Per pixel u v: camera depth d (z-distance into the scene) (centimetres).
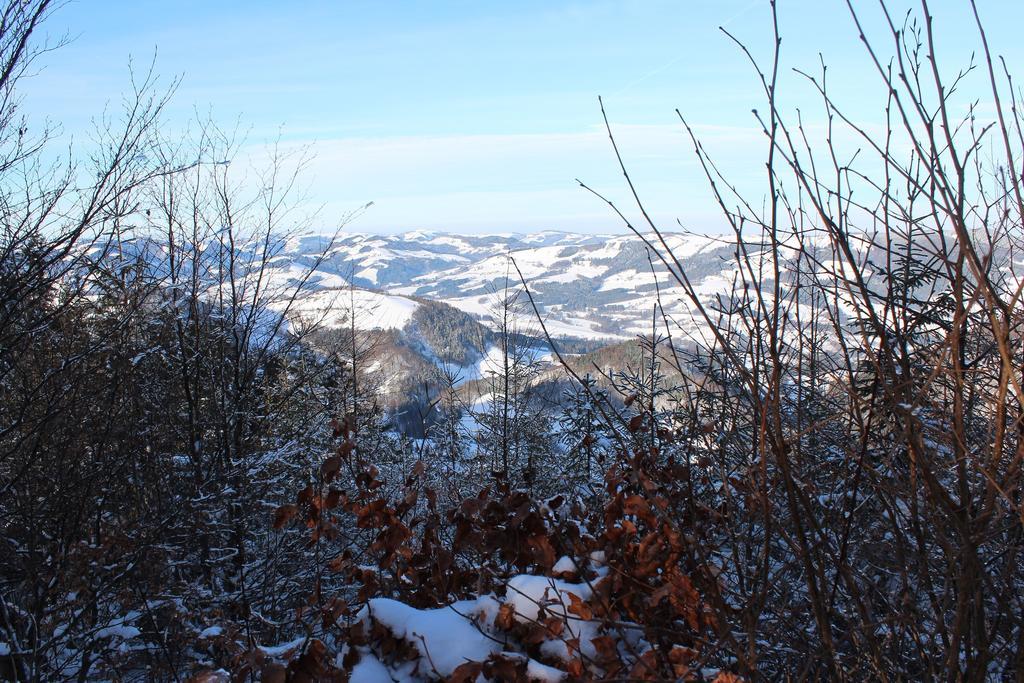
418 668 304
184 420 1155
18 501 725
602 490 559
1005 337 210
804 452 291
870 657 262
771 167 210
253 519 1066
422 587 375
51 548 699
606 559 322
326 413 1284
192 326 1169
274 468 1158
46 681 639
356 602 378
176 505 879
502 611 307
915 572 272
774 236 209
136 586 723
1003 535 270
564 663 293
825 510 274
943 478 285
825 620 231
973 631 254
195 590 791
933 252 230
